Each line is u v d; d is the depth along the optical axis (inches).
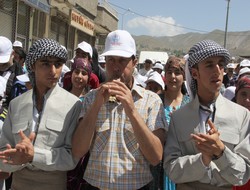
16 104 118.1
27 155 105.1
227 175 102.2
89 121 108.3
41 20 673.0
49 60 112.0
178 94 179.3
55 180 113.6
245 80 139.0
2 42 191.3
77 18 800.3
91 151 114.5
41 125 112.3
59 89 118.6
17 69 211.5
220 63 107.2
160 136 113.0
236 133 108.0
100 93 106.4
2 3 530.3
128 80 114.2
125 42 112.6
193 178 104.4
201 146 99.0
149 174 115.1
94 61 265.1
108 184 109.5
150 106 114.4
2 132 118.7
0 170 120.6
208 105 112.6
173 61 176.6
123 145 110.8
